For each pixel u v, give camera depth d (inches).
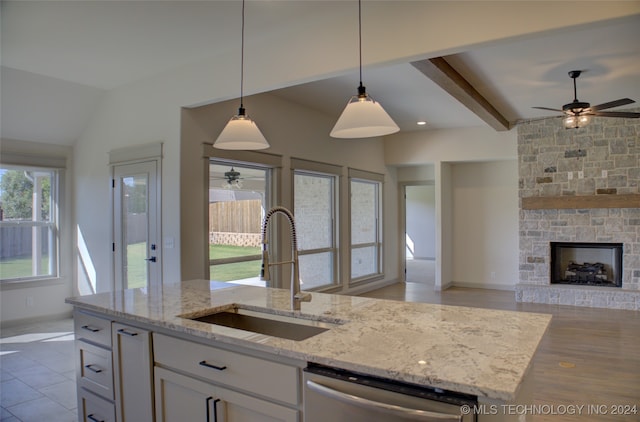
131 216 188.1
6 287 199.9
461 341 60.3
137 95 185.8
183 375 71.3
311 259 241.1
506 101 213.6
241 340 61.9
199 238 173.0
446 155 290.2
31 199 211.8
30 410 116.3
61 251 219.6
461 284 309.3
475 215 304.7
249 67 147.4
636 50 147.6
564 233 246.2
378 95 205.9
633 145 230.2
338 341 60.5
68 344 174.6
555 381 131.0
